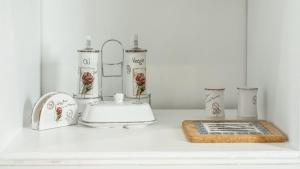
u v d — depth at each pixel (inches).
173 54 71.0
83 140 48.8
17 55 53.0
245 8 70.9
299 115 44.4
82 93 61.6
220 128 52.4
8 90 48.8
